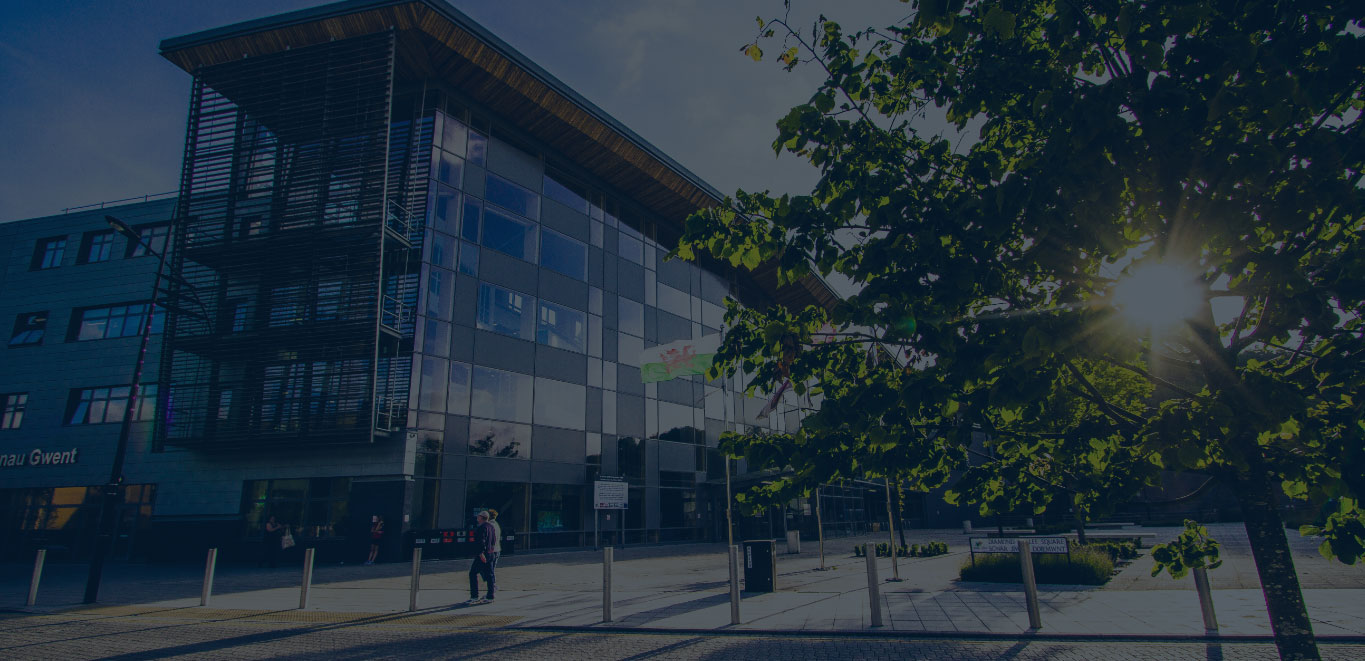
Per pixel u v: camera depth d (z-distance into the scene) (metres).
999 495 4.59
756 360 4.10
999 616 8.74
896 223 3.10
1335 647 6.67
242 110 23.73
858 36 3.90
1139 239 3.40
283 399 21.22
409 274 23.11
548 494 25.95
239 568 20.25
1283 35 2.52
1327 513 3.21
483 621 9.57
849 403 3.25
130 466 24.30
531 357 26.59
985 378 3.39
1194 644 6.89
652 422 31.64
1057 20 3.11
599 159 30.53
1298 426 3.10
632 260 33.00
